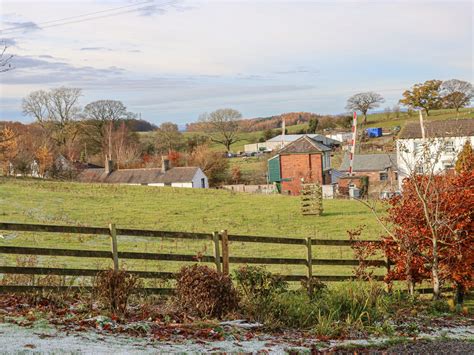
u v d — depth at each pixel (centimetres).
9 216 3291
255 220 3809
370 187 6638
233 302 1201
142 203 4266
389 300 1448
